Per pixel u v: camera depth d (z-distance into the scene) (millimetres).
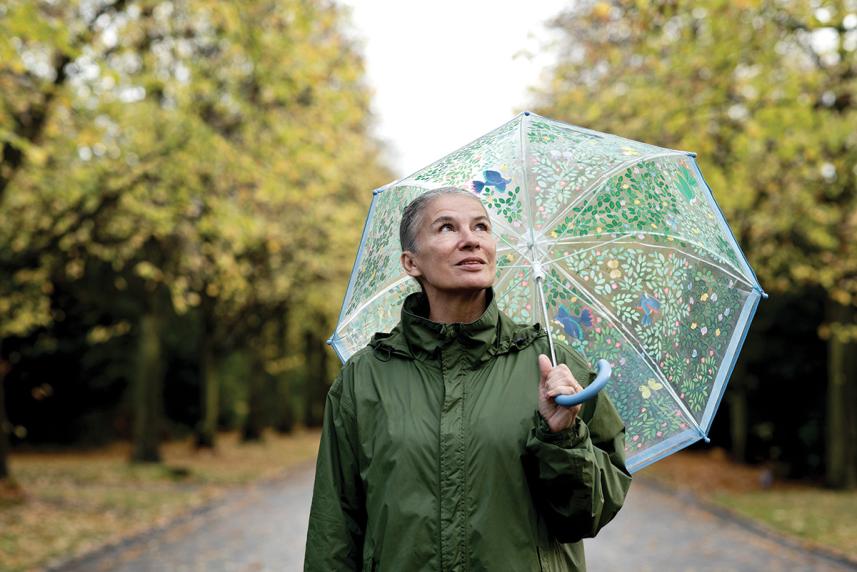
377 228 2848
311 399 39750
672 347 2824
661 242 2908
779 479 20797
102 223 13070
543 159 2859
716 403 2693
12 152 11148
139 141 12234
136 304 25656
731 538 11227
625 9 9453
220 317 25625
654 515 13844
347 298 2836
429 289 2480
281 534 11312
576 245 2961
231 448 28578
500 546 2230
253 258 20984
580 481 2188
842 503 14648
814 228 13891
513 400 2322
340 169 18656
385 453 2318
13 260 12422
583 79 11883
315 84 12078
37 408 27391
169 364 33250
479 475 2260
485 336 2365
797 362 20438
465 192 2475
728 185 11164
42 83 11000
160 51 12367
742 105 10625
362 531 2484
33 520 11562
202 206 13789
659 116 10203
